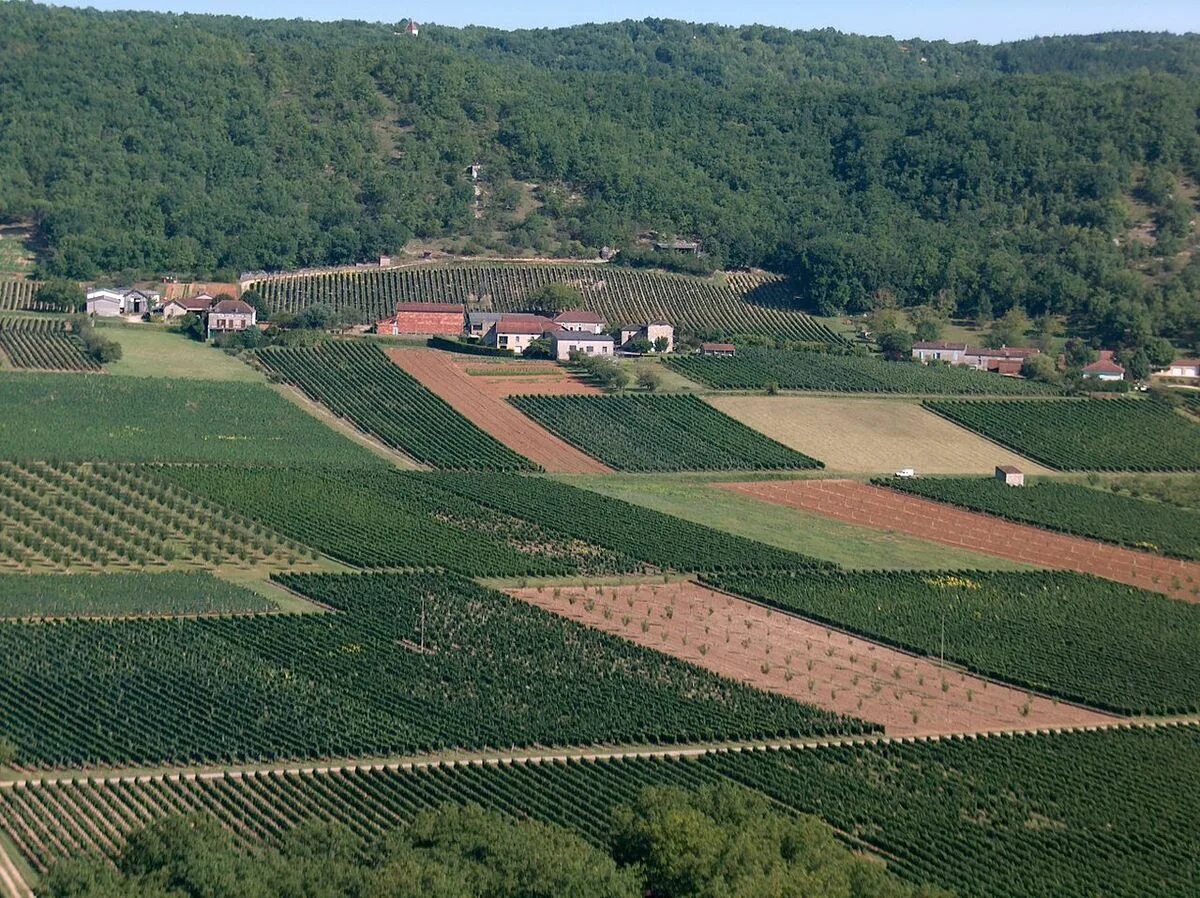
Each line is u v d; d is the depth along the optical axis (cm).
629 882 19900
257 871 19725
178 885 19562
